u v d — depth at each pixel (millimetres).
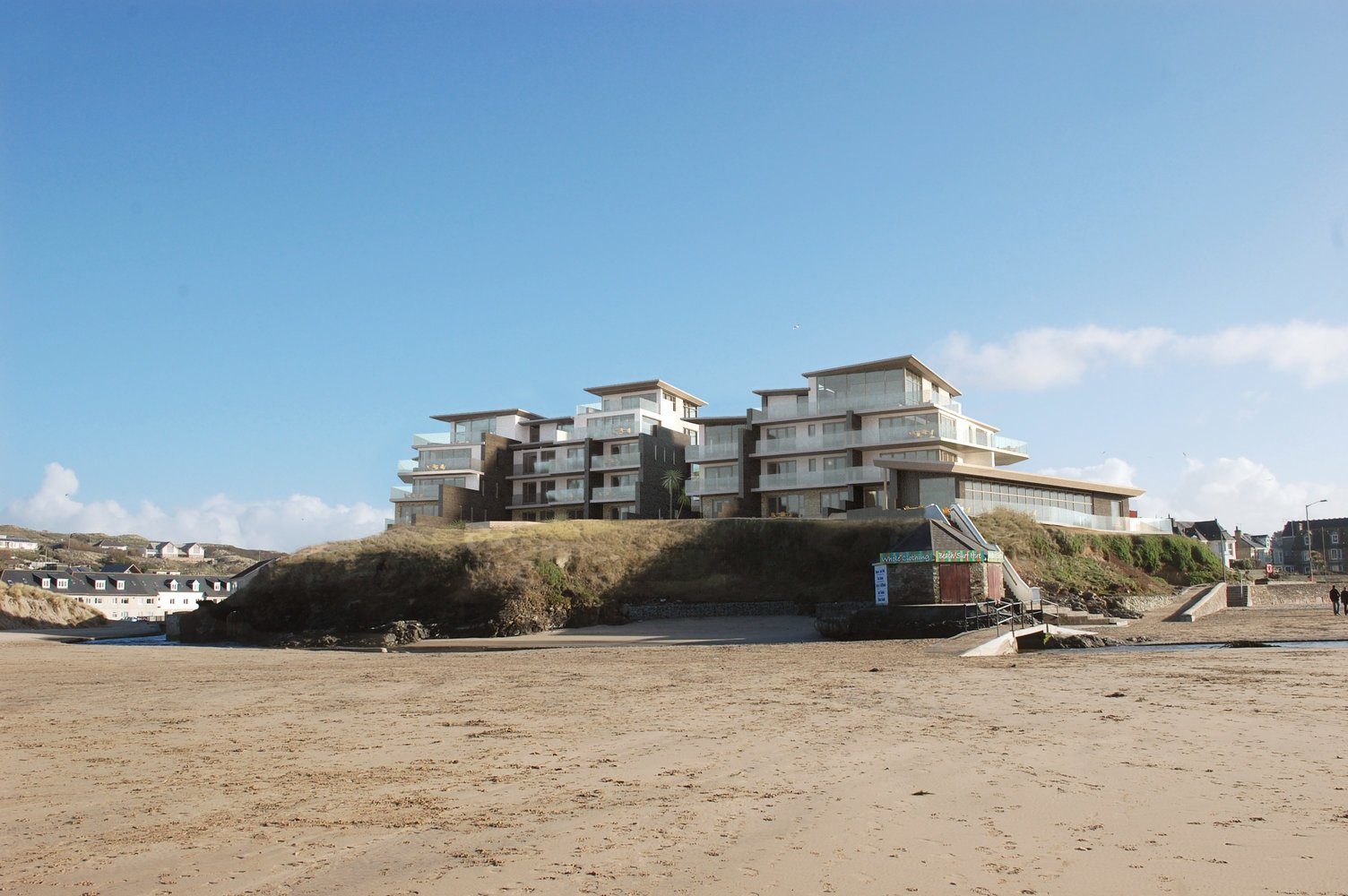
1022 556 61312
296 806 10836
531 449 103438
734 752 13727
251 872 8211
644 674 27281
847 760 12781
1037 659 29109
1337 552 161875
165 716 19922
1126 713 16500
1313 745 12914
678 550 63500
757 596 59000
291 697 23250
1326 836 8344
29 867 8570
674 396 104500
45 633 70625
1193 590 64875
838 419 83188
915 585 46594
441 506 92188
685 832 9148
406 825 9789
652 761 13227
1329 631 41344
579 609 55812
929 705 18344
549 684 25062
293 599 60281
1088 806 9758
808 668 27281
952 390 91375
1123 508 80438
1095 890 7113
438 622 54906
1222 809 9484
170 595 144750
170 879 8062
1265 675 22297
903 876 7570
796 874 7703
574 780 12055
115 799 11539
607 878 7723
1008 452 86562
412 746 15117
